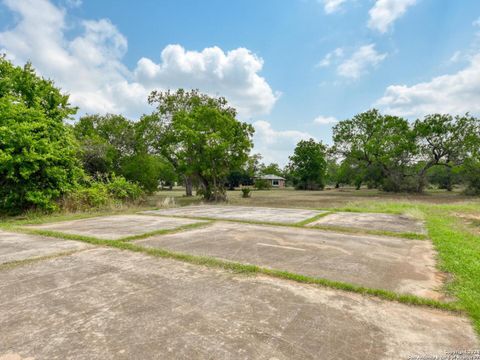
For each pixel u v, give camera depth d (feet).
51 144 34.94
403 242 18.44
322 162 167.12
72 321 8.37
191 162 64.49
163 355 6.73
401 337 7.43
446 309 8.93
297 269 12.89
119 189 43.37
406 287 10.69
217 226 24.76
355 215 31.94
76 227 24.17
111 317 8.60
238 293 10.31
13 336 7.60
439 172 125.70
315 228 23.47
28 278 11.94
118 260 14.48
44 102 39.93
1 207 32.30
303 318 8.46
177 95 76.23
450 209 37.96
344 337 7.45
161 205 45.75
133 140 68.59
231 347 7.02
